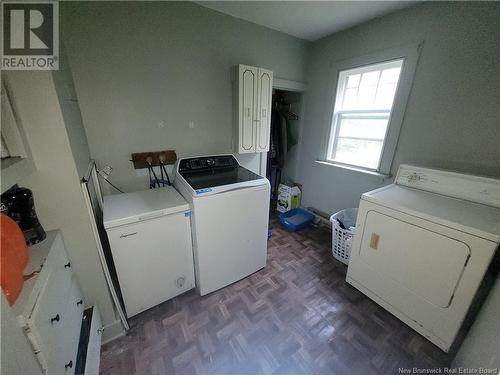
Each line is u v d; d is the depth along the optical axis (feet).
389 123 6.79
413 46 5.91
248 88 6.89
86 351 3.43
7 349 1.64
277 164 10.28
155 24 5.46
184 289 5.60
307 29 7.48
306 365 4.14
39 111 2.96
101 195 5.57
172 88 6.12
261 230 6.15
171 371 4.02
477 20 4.85
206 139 7.14
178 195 5.58
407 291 4.70
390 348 4.42
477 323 3.81
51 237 3.26
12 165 2.38
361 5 5.88
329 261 7.15
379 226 5.02
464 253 3.78
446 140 5.71
